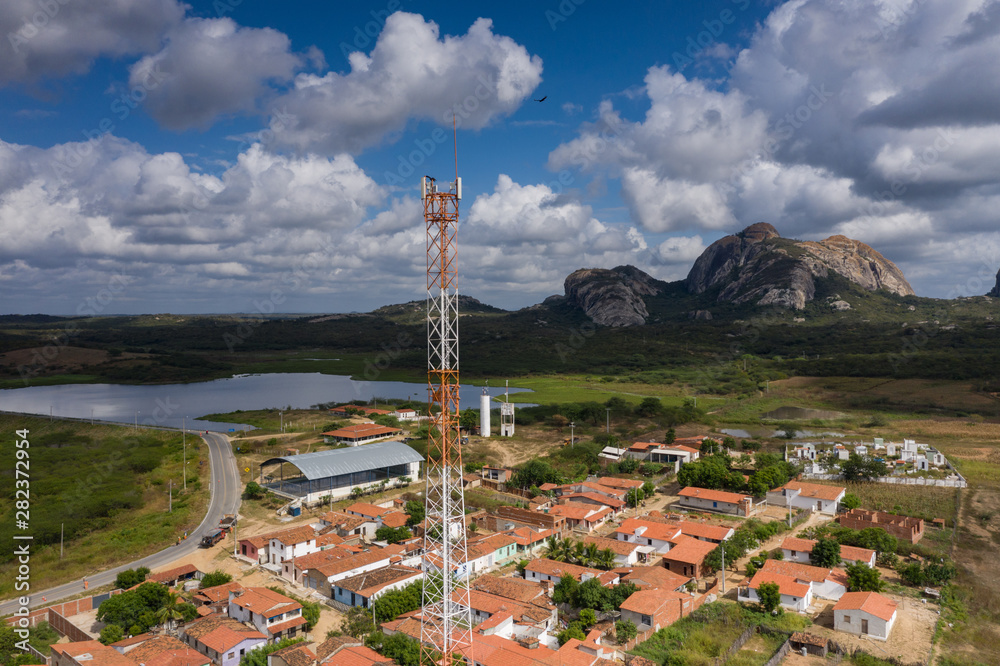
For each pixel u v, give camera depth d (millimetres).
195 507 115562
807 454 144250
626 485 122062
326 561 84875
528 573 83250
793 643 65438
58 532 101875
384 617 70000
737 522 104312
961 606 74688
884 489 120562
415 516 103125
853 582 77500
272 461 124500
